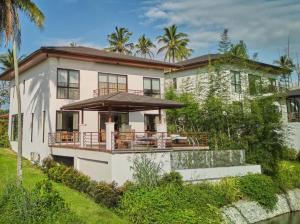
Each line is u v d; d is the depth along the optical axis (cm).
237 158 2166
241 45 2758
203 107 2631
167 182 1700
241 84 2731
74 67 2538
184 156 1898
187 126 2828
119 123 2698
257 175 2092
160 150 1784
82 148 1959
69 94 2502
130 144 1811
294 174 2556
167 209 1427
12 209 1267
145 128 2839
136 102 1892
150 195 1498
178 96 2964
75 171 1962
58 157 2348
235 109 2498
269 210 1933
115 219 1381
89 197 1673
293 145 3472
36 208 1254
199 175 1895
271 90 2633
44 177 2092
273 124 2414
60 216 1260
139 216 1381
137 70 2855
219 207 1700
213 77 2683
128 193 1541
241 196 1873
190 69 3334
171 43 5441
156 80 2967
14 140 3241
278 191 2166
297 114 3691
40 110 2577
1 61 4666
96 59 2559
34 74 2770
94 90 2602
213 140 2431
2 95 5300
